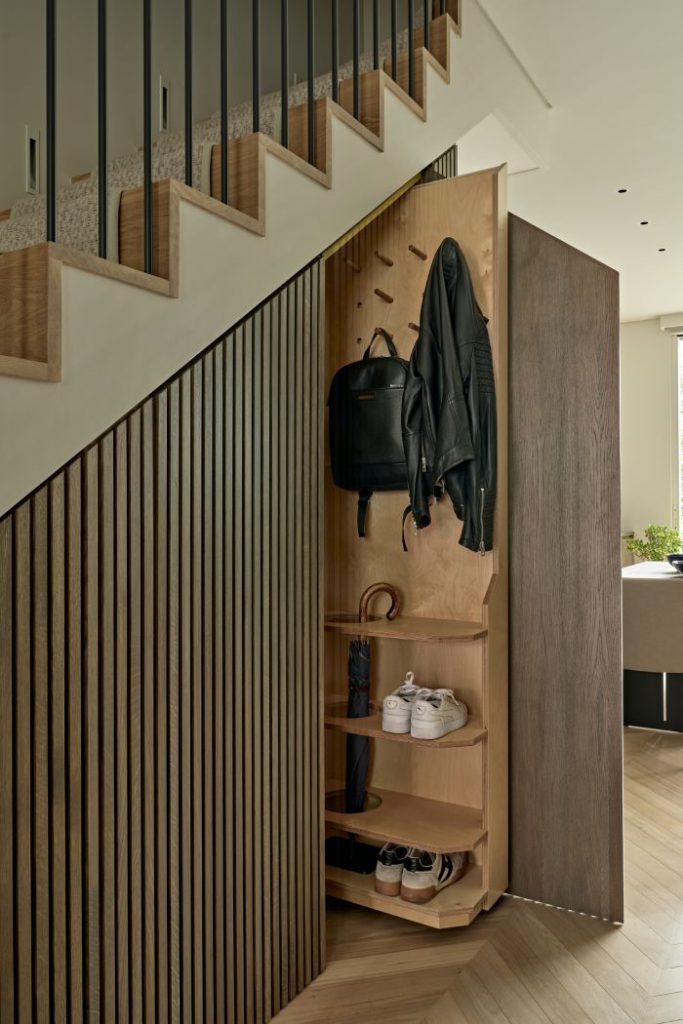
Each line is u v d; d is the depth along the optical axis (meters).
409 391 2.32
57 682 1.31
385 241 2.55
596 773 2.34
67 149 2.75
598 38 2.88
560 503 2.40
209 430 1.64
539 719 2.42
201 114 3.28
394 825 2.32
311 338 2.00
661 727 4.24
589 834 2.35
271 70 3.62
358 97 2.07
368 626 2.35
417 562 2.52
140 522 1.47
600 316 2.33
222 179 1.66
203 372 1.62
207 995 1.66
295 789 1.96
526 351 2.45
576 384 2.37
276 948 1.88
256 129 1.76
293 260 1.84
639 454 7.93
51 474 1.28
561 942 2.20
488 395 2.31
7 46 2.54
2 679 1.23
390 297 2.52
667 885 2.53
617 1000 1.93
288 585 1.93
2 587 1.22
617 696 2.31
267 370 1.82
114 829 1.43
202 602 1.63
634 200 4.50
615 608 2.31
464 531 2.27
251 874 1.80
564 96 3.31
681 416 7.76
